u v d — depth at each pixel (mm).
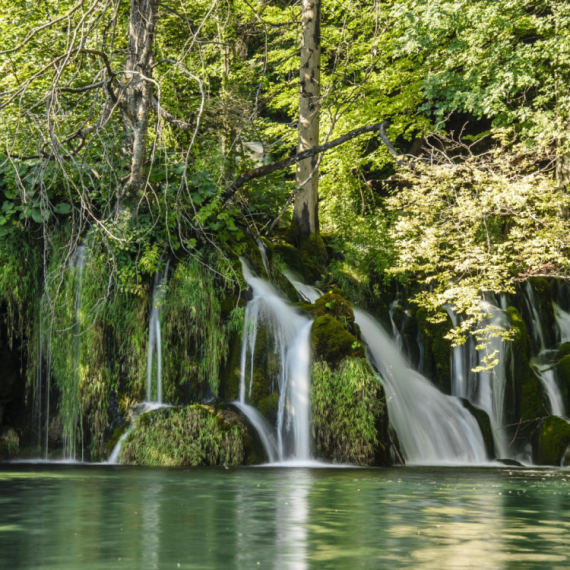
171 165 15641
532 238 15656
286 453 14508
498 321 18594
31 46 18344
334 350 14547
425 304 15508
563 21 19062
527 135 19000
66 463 14258
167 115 14945
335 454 14227
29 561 5105
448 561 5117
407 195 15766
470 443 16734
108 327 15000
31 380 15109
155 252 14805
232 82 20156
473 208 14859
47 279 14789
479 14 18484
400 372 17672
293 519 6949
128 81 15281
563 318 20578
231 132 18219
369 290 19266
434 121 28016
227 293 15672
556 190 18562
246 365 15078
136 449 13969
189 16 20000
